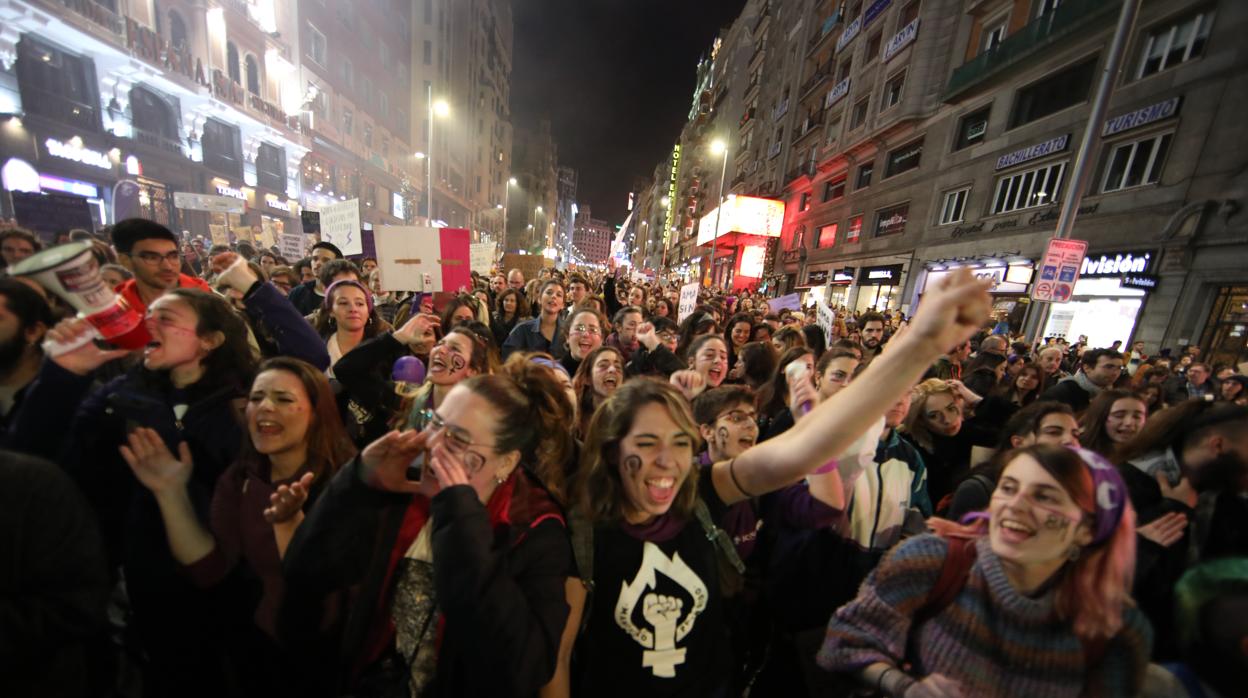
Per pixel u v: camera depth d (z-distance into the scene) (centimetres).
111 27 1328
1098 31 1157
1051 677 113
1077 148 1192
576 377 301
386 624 138
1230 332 878
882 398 110
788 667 193
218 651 158
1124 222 1065
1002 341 470
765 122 3706
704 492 159
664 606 137
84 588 115
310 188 2480
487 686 107
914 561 130
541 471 151
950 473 280
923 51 1778
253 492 159
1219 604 97
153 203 1597
